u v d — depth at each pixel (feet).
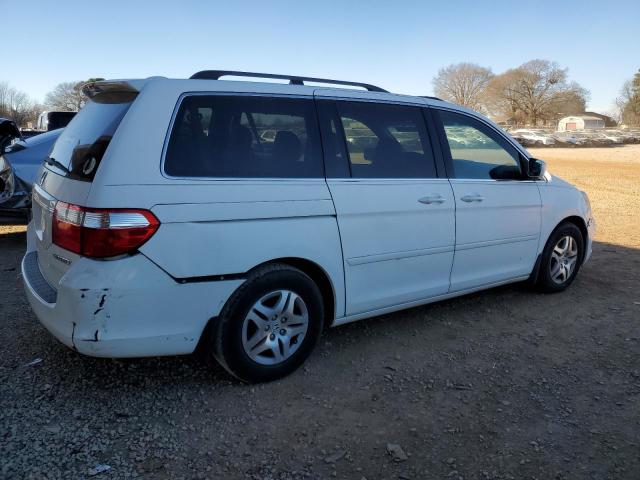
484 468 9.05
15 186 21.08
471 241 14.69
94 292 9.41
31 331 13.70
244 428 9.97
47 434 9.52
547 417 10.59
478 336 14.35
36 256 12.38
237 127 11.08
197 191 10.18
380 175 12.93
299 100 12.04
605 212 35.53
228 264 10.46
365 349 13.39
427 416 10.53
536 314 15.99
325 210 11.68
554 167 81.15
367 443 9.63
